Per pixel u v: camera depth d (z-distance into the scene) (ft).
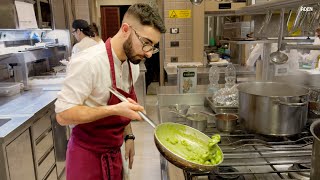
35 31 12.20
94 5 20.52
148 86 21.48
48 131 7.63
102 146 4.24
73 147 4.28
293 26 4.89
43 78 10.55
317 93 4.66
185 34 14.73
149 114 14.69
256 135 4.14
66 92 3.57
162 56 15.19
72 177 4.33
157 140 3.05
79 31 12.00
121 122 4.25
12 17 8.11
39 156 6.97
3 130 5.56
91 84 3.63
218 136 3.39
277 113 3.78
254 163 3.26
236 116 4.56
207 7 13.48
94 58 3.62
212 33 14.15
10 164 5.51
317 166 2.32
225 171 3.06
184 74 6.56
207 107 6.02
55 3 12.40
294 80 6.17
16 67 9.45
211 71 8.56
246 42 6.26
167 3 14.34
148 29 3.50
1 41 9.54
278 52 5.36
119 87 4.12
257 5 5.21
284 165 3.20
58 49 13.75
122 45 3.76
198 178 2.95
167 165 3.79
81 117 3.50
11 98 8.36
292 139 3.96
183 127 3.61
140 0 22.85
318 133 2.56
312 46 4.57
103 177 4.31
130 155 5.11
